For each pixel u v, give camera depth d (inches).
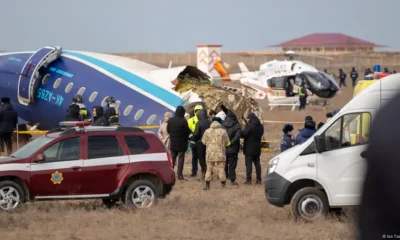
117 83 4047.7
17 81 4271.7
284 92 7234.3
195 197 2265.0
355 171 1738.4
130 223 1777.8
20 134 4281.5
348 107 1763.0
